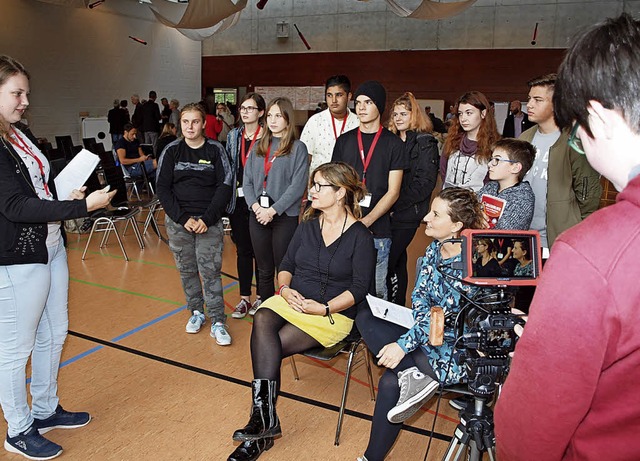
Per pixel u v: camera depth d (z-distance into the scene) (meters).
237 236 3.91
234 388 2.92
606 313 0.72
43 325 2.34
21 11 11.51
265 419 2.26
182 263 3.55
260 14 15.93
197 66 16.61
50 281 2.21
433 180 3.43
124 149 7.60
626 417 0.76
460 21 13.80
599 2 12.59
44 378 2.40
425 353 2.03
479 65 13.81
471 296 1.82
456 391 2.01
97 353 3.28
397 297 3.68
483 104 3.12
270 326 2.42
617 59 0.74
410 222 3.45
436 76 14.27
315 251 2.63
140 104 12.70
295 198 3.48
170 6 11.36
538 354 0.78
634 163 0.75
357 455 2.38
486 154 3.12
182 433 2.48
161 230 6.67
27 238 2.06
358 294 2.49
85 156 2.35
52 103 12.38
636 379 0.74
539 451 0.82
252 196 3.60
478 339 1.62
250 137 3.81
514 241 1.56
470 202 2.01
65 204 2.00
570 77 0.79
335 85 3.68
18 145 2.09
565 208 2.57
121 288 4.48
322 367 3.24
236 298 4.38
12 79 1.96
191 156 3.40
